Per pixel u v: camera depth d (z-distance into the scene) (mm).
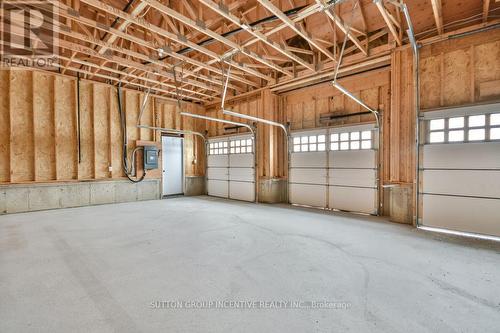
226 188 8805
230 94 8352
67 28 4137
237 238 3914
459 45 4250
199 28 3941
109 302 2143
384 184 5172
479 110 4012
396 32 4734
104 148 7379
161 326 1826
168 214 5781
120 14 3613
